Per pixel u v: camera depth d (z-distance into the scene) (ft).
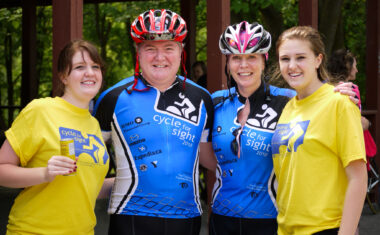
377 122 20.08
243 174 8.29
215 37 12.81
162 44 8.04
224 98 8.79
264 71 8.68
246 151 8.26
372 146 16.88
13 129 7.07
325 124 7.02
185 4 25.12
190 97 8.38
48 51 37.45
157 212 7.79
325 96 7.21
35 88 25.63
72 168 6.70
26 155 7.00
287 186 7.37
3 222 16.03
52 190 7.05
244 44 8.15
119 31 37.99
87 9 37.27
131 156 7.97
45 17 36.29
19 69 40.70
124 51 38.58
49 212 7.05
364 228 16.15
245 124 8.39
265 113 8.35
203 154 9.00
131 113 8.02
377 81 20.15
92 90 7.45
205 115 8.50
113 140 8.16
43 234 7.05
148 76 8.18
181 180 7.96
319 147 7.04
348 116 6.86
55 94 7.56
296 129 7.30
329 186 6.99
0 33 33.30
